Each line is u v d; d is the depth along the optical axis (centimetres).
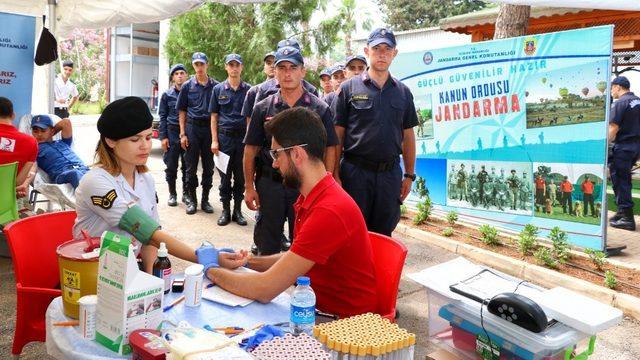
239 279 219
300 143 217
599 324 212
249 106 544
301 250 212
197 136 684
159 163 1134
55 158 530
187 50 1248
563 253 525
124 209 236
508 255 552
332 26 1258
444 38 1445
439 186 709
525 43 590
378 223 421
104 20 588
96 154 247
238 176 641
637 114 680
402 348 170
